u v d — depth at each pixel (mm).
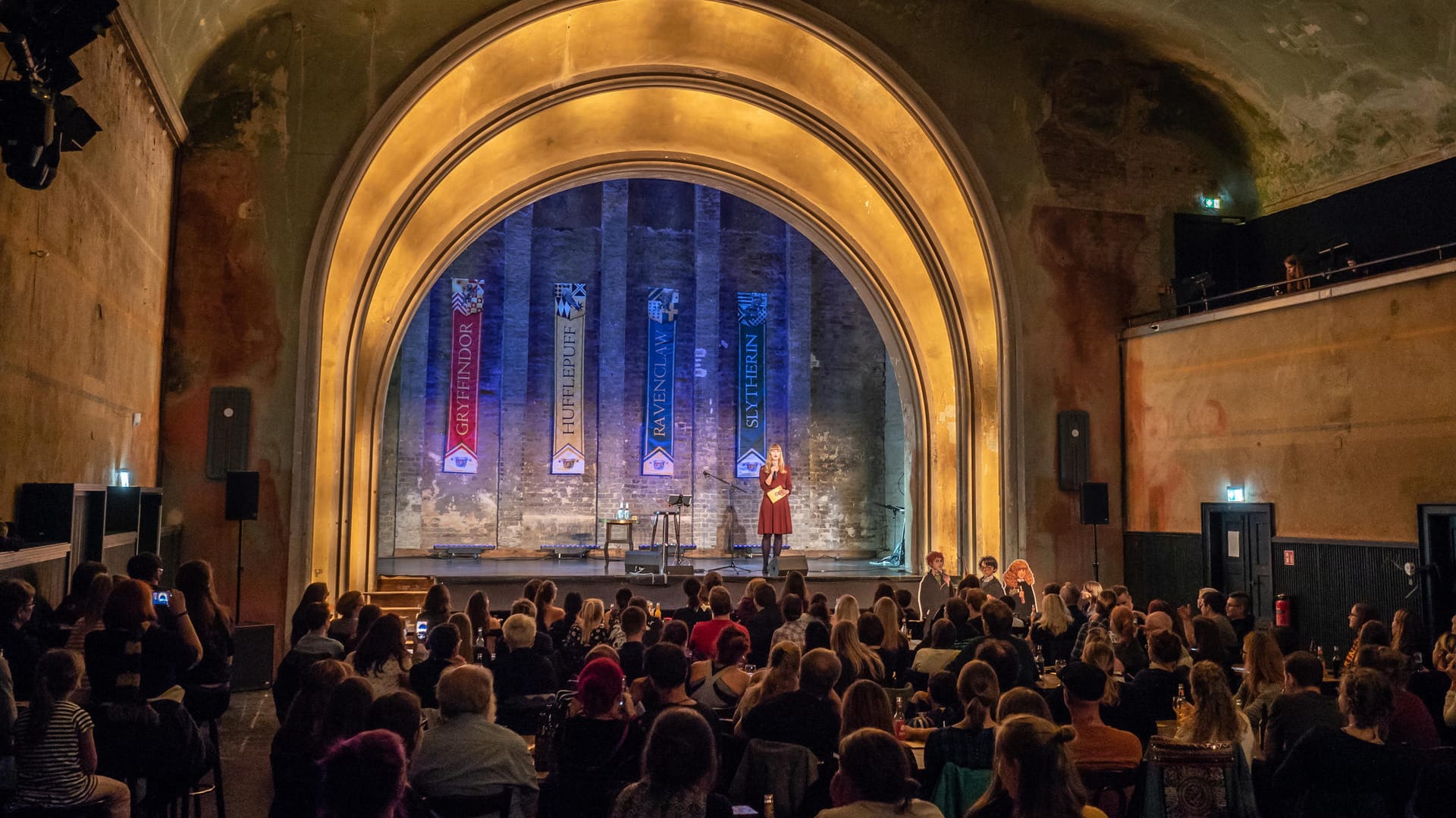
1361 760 3945
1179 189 14742
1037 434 14000
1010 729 2939
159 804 4934
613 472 21422
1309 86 13148
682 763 2957
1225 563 12461
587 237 21922
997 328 14164
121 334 9766
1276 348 11727
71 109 5430
